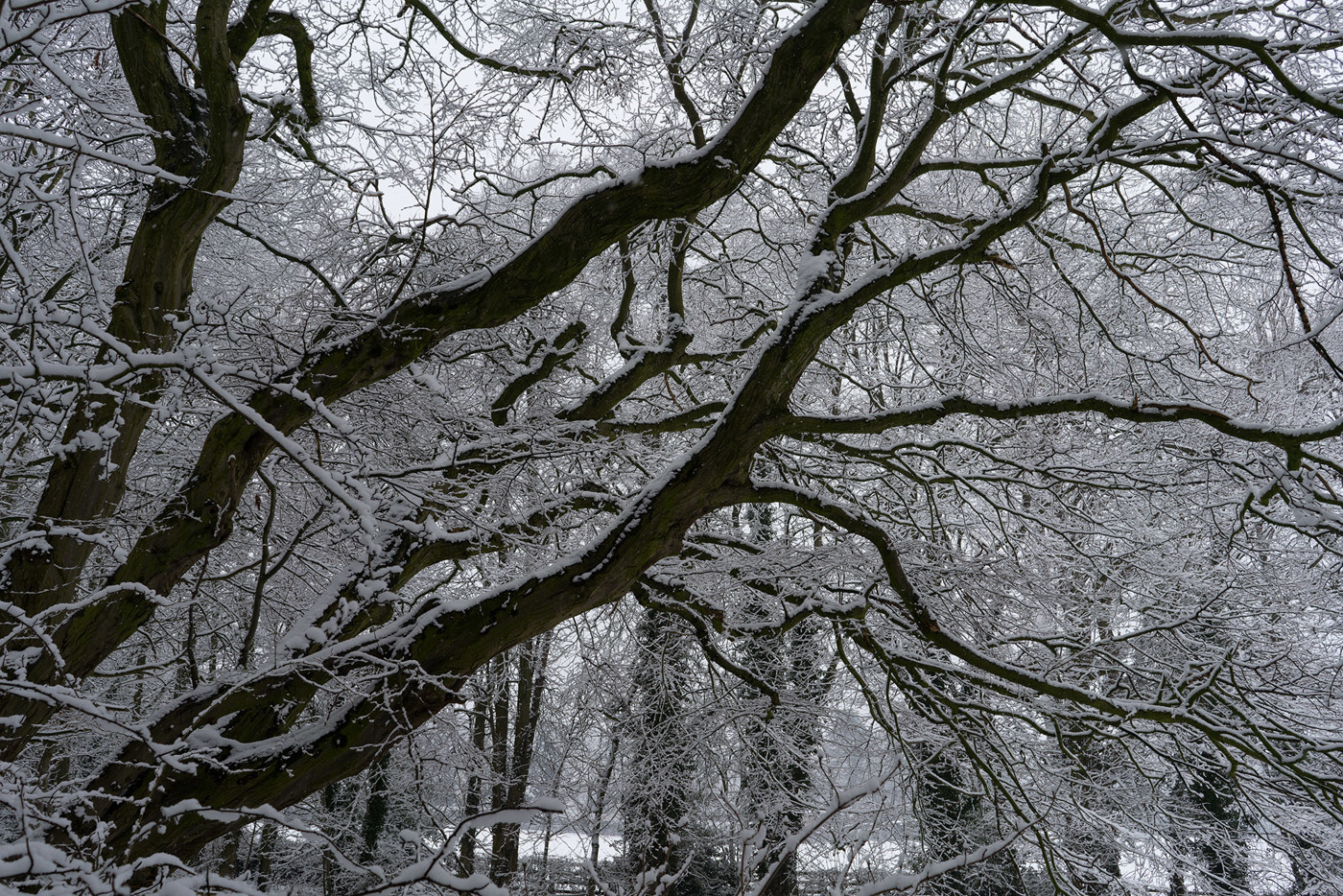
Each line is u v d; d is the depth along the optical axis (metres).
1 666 3.63
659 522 4.43
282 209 7.63
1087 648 6.28
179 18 6.85
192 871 2.45
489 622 4.15
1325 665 7.10
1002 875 9.08
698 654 8.98
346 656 3.89
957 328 7.52
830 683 9.42
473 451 5.46
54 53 4.69
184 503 4.40
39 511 4.20
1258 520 7.31
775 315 7.42
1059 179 5.26
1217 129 5.68
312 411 4.59
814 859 7.86
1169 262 7.48
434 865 2.31
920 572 6.75
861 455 6.55
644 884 2.96
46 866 2.23
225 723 4.04
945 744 6.88
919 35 6.11
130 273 4.64
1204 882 7.86
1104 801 8.16
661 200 4.72
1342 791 5.35
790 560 6.68
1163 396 7.01
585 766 9.43
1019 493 7.77
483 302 4.80
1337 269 4.28
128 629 4.20
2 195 4.60
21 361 3.65
